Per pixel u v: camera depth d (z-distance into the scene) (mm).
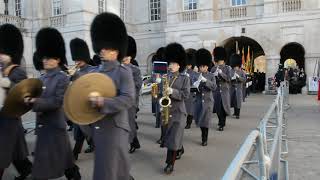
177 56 8062
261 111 17375
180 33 29891
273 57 27062
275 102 7789
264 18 27188
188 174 7711
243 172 3994
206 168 8125
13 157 6809
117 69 5227
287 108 17703
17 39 7035
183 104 7969
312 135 11594
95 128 5105
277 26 26859
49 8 31031
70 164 6477
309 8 25953
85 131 8547
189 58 12922
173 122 7738
